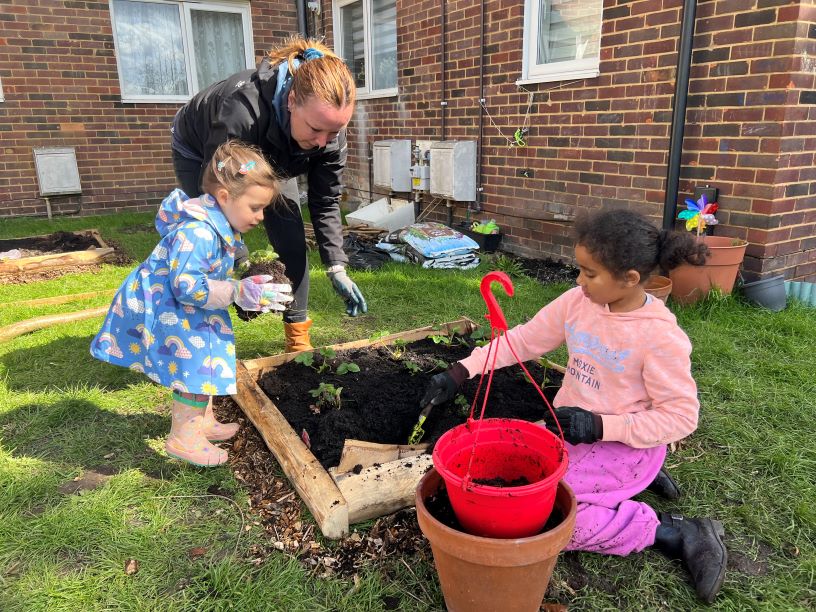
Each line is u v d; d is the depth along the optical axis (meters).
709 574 1.76
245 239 6.91
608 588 1.83
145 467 2.46
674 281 4.24
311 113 2.38
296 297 3.28
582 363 2.01
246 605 1.76
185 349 2.24
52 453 2.56
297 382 2.89
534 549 1.46
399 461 2.20
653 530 1.87
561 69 5.58
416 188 7.33
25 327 3.93
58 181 8.59
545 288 4.94
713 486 2.30
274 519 2.13
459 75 6.73
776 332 3.74
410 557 1.94
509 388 2.77
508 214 6.41
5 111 8.30
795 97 3.96
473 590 1.55
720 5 4.18
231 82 2.65
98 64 8.70
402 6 7.45
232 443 2.62
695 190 4.54
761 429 2.66
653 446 1.84
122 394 3.09
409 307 4.48
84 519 2.11
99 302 4.65
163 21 9.23
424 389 2.74
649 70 4.71
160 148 9.38
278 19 9.97
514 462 1.85
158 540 2.03
